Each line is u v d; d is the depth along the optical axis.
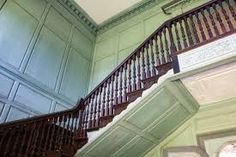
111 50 9.67
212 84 4.93
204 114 5.85
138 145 5.87
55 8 8.85
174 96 5.05
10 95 6.10
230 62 4.19
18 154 4.30
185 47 4.74
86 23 10.27
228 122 5.41
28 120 4.66
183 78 4.64
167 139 6.11
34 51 7.28
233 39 4.20
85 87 8.92
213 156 5.24
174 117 5.65
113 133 5.14
